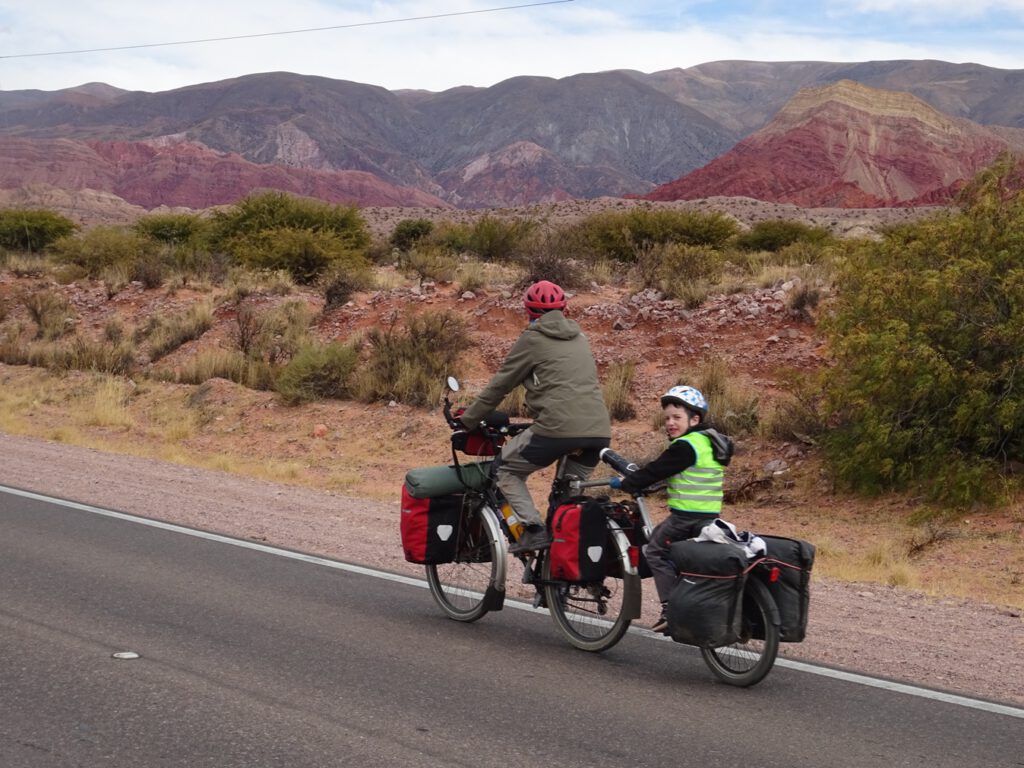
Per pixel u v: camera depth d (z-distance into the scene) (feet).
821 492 40.37
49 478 39.78
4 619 21.29
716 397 48.55
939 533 34.40
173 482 40.57
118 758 14.52
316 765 14.42
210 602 23.18
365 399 58.39
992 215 39.27
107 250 102.01
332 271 83.97
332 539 31.17
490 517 22.06
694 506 18.97
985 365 37.96
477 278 72.08
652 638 21.71
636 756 15.03
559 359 20.57
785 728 16.42
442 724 16.14
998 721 17.07
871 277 39.86
